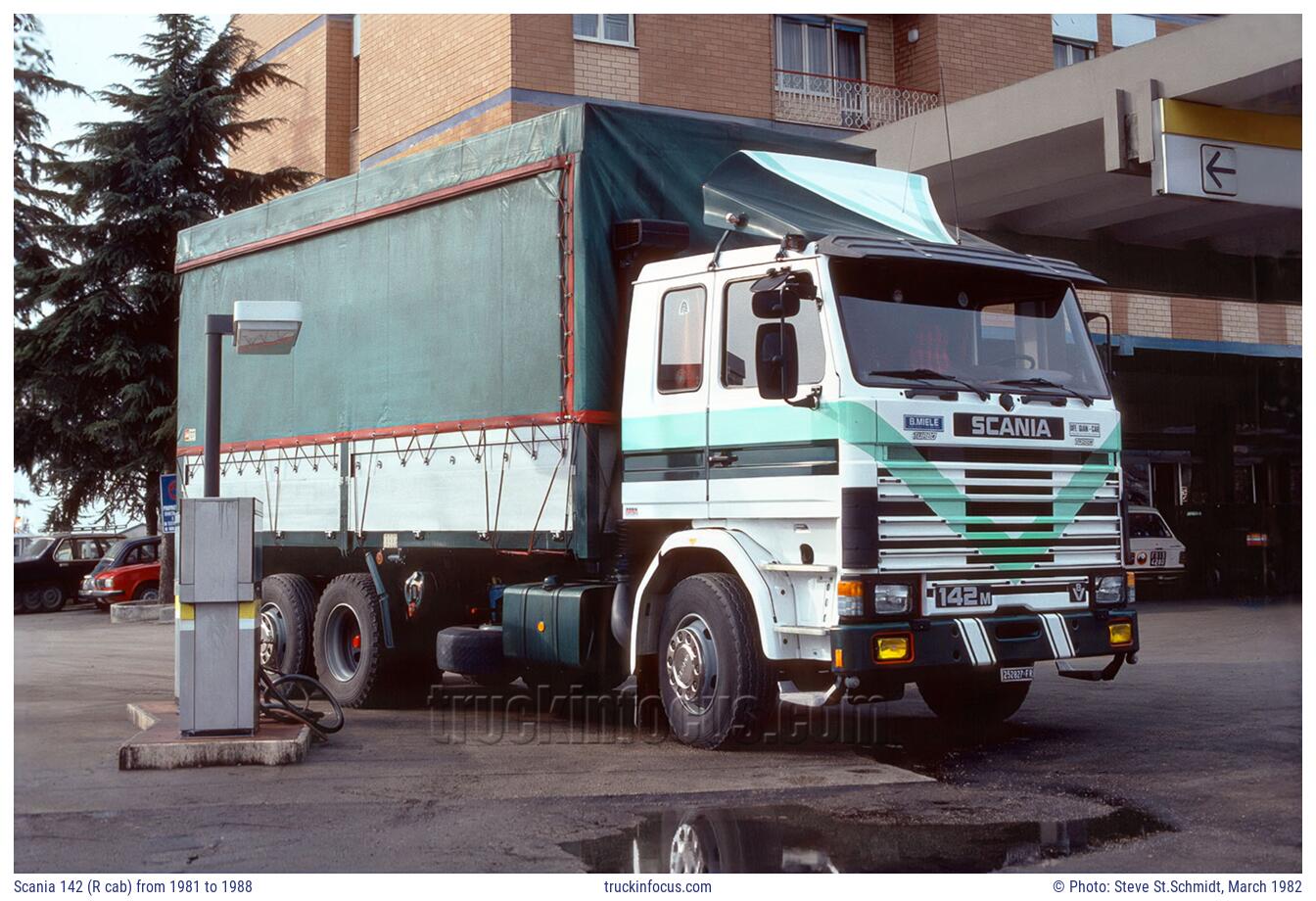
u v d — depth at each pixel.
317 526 11.58
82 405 28.91
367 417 11.01
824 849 6.12
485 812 6.96
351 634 11.39
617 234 9.18
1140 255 21.86
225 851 6.21
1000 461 8.17
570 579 9.53
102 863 6.05
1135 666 13.37
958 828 6.50
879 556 7.73
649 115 9.39
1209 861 5.89
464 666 9.88
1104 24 26.56
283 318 9.67
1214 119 15.84
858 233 8.34
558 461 9.18
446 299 10.24
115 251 28.41
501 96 21.45
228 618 8.71
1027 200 19.27
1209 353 25.98
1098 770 7.93
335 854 6.15
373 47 25.05
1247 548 25.02
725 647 8.27
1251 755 8.36
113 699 12.01
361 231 11.19
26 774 8.16
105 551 30.59
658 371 8.88
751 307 8.20
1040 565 8.28
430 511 10.32
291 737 8.59
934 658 7.80
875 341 8.02
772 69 23.72
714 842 6.26
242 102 29.05
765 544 8.24
